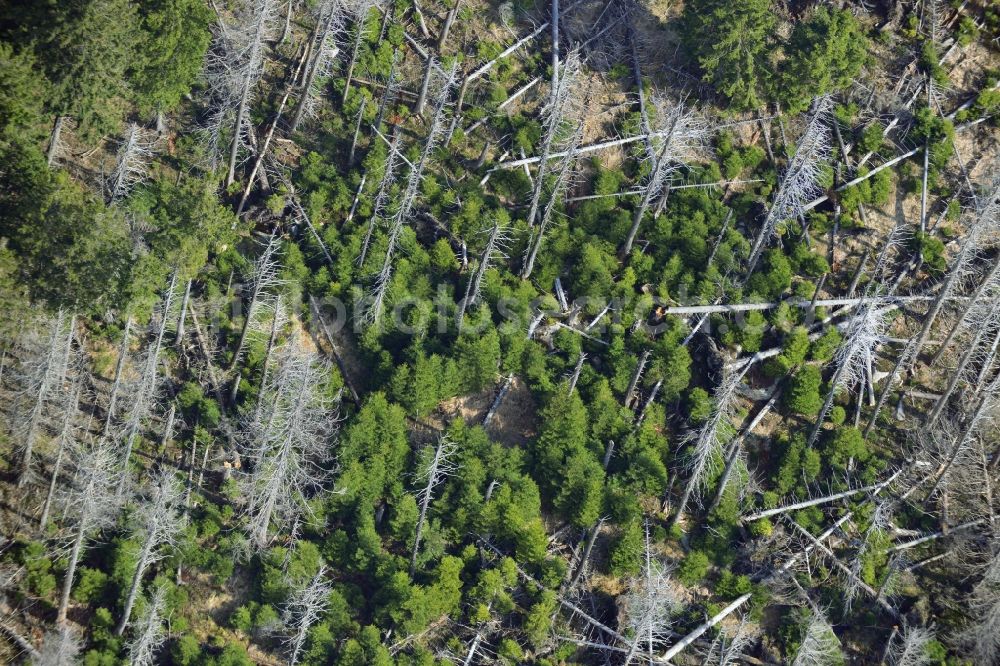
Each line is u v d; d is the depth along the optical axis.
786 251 73.25
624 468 64.94
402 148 72.94
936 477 68.06
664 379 67.19
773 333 70.06
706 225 72.12
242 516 62.06
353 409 64.81
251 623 59.50
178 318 64.94
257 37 67.19
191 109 71.62
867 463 67.94
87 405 63.38
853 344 65.75
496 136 74.31
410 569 61.22
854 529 66.19
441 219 70.69
